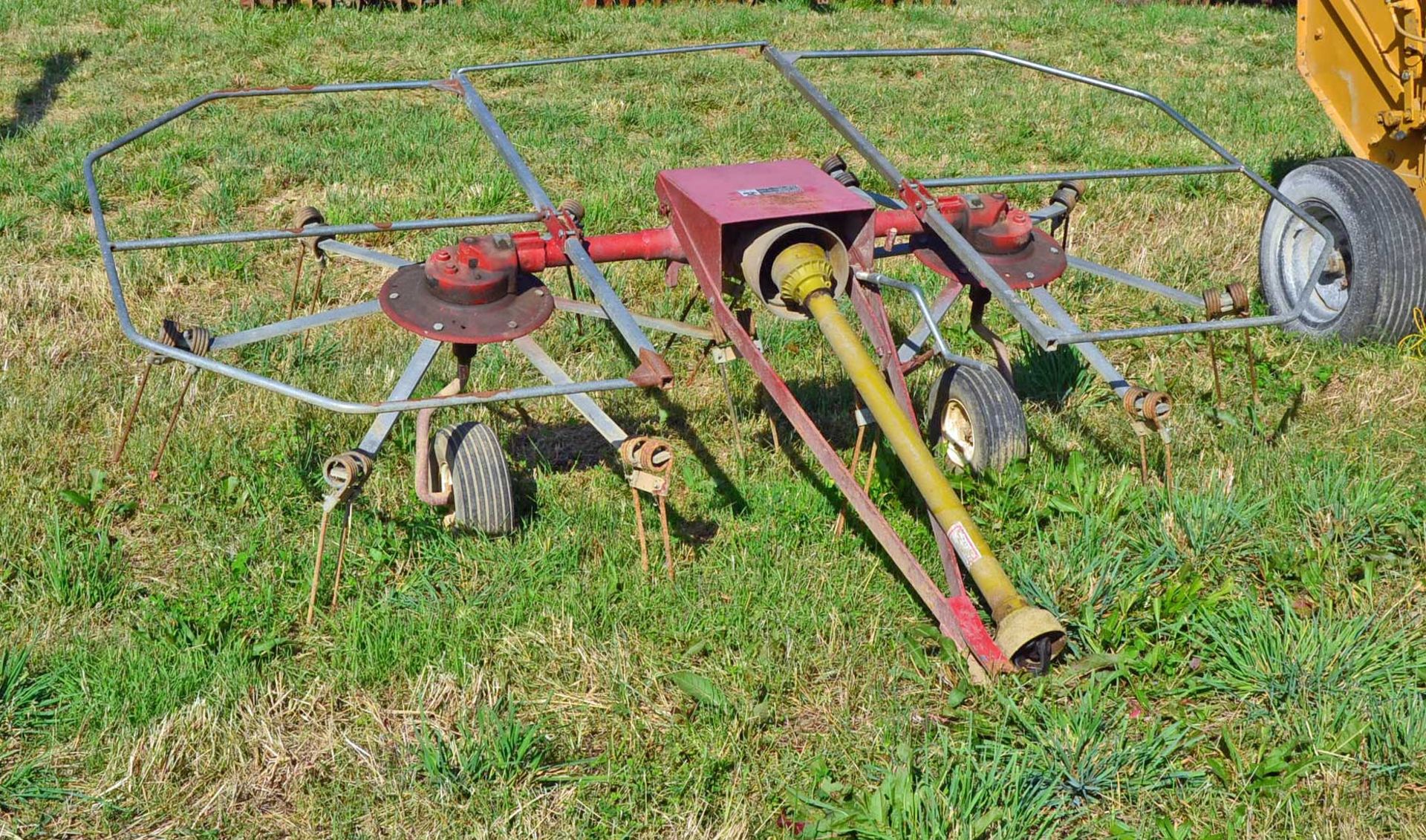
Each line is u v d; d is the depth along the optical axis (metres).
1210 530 4.95
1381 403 6.16
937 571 4.80
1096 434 5.87
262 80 11.77
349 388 6.15
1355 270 6.59
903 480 5.32
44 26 13.45
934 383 5.54
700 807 3.74
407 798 3.78
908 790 3.64
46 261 7.78
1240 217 8.87
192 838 3.64
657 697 4.22
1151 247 8.32
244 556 4.77
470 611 4.56
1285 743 3.93
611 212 8.66
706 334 5.47
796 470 5.57
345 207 8.62
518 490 5.39
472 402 3.90
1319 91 7.27
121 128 10.17
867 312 4.86
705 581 4.74
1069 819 3.74
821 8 16.14
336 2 14.70
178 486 5.35
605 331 6.83
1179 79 13.53
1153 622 4.55
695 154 10.23
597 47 13.47
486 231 8.27
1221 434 5.84
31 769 3.82
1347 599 4.68
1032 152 10.62
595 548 5.00
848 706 4.16
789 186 4.85
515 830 3.66
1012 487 5.15
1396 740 3.95
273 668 4.30
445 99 11.59
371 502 5.23
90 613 4.54
